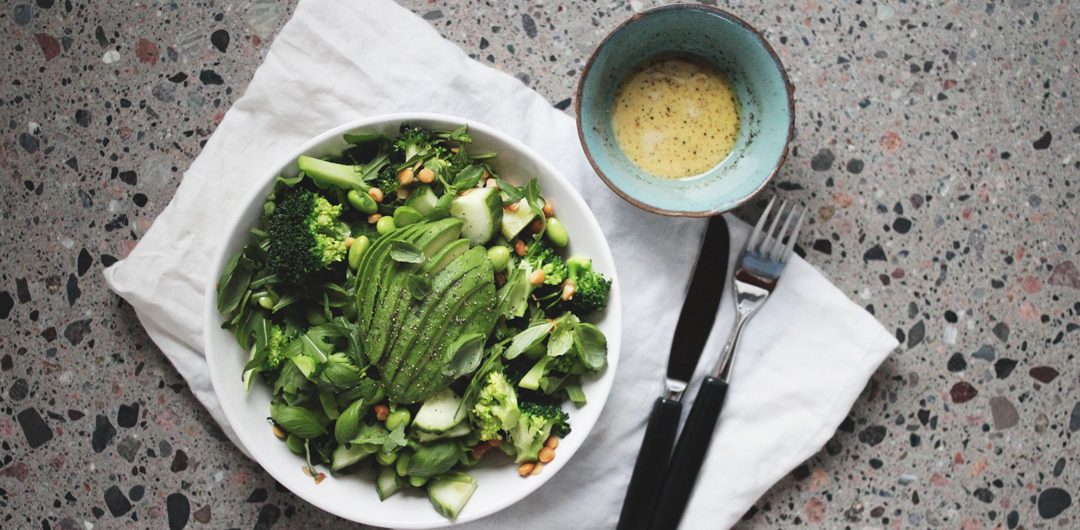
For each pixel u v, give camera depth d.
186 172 0.65
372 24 0.65
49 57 0.68
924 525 0.67
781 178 0.67
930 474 0.67
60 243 0.67
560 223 0.60
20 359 0.68
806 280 0.65
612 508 0.66
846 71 0.67
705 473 0.66
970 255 0.67
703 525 0.66
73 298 0.67
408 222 0.58
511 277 0.58
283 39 0.65
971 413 0.67
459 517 0.59
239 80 0.67
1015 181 0.68
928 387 0.67
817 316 0.65
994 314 0.67
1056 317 0.67
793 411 0.66
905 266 0.67
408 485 0.60
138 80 0.67
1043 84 0.68
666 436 0.64
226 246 0.58
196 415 0.67
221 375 0.58
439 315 0.56
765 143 0.63
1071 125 0.68
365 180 0.59
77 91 0.68
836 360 0.65
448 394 0.57
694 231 0.65
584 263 0.59
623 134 0.64
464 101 0.65
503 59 0.67
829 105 0.67
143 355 0.67
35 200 0.68
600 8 0.67
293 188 0.59
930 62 0.68
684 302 0.65
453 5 0.67
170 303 0.65
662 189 0.63
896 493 0.67
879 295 0.67
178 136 0.67
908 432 0.67
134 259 0.65
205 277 0.65
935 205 0.67
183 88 0.67
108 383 0.67
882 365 0.67
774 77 0.62
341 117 0.65
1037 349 0.67
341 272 0.59
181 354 0.65
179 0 0.67
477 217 0.58
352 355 0.57
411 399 0.57
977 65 0.68
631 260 0.65
